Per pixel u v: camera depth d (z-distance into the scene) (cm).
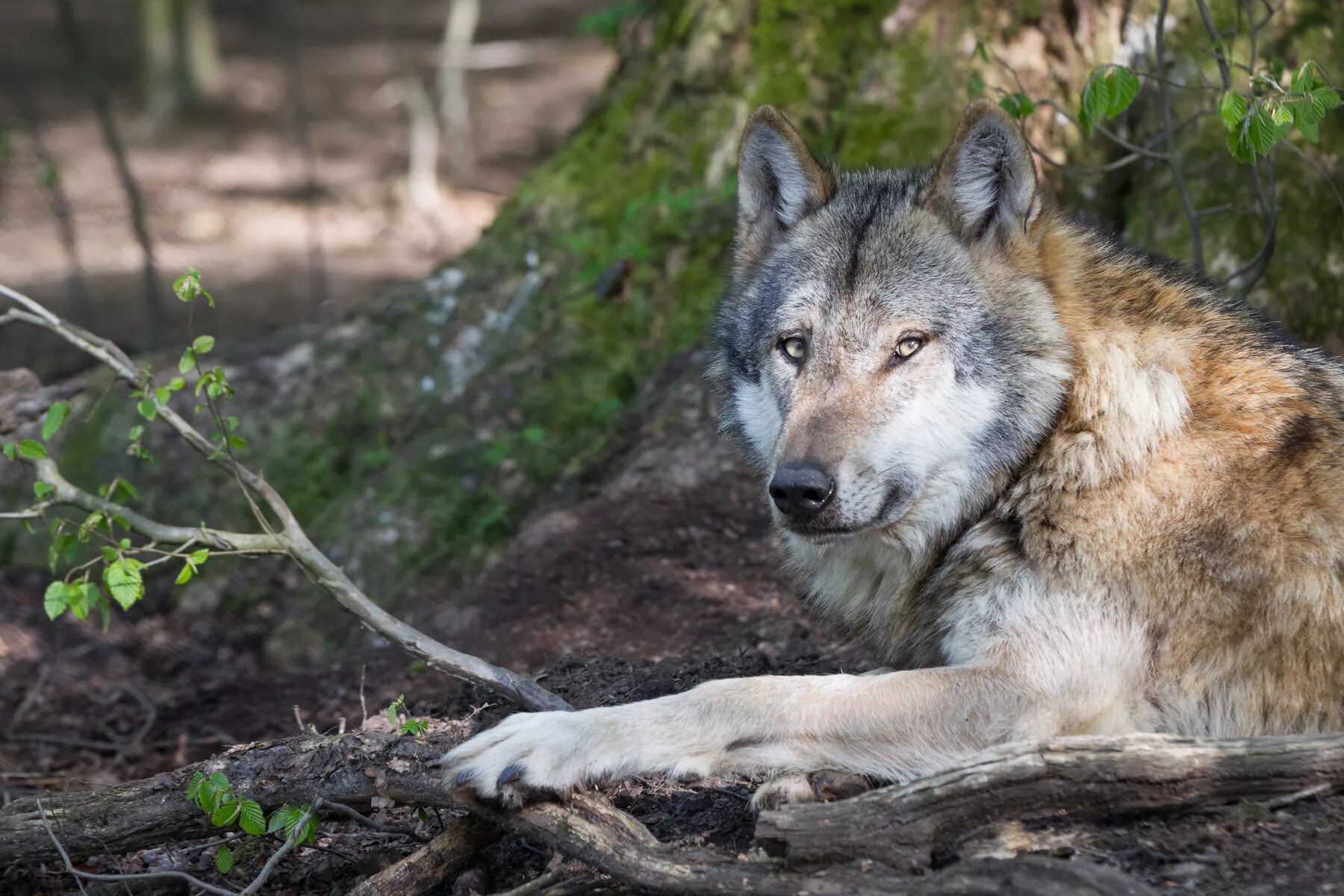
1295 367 707
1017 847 576
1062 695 653
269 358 1585
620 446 1361
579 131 1639
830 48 1409
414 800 680
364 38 5025
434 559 1378
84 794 741
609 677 902
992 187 716
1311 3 1248
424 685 1137
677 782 753
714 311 835
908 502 702
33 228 2994
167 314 2364
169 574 1478
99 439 1523
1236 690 660
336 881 745
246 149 3709
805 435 682
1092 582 664
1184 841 577
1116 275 734
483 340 1527
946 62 1332
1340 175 1211
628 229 1474
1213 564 660
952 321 700
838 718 641
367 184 3328
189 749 1166
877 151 1341
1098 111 848
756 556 1180
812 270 735
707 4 1491
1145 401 680
